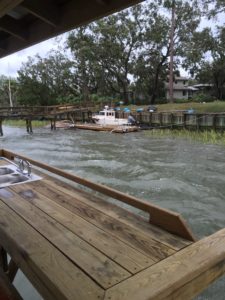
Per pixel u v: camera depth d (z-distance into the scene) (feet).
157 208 8.45
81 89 124.47
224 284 11.22
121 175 28.32
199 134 54.19
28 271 6.83
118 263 6.56
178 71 108.37
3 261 10.09
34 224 8.68
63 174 12.12
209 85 116.67
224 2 62.64
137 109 81.76
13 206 10.15
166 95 123.44
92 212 9.59
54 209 9.86
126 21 92.79
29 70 126.62
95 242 7.57
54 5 9.79
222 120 53.67
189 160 35.04
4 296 6.91
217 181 25.94
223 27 77.97
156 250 7.09
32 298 9.79
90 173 29.14
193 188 24.02
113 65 101.71
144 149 43.93
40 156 38.91
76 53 101.60
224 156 36.91
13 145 50.55
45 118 98.48
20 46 12.43
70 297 5.40
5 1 7.66
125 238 7.77
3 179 13.35
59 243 7.52
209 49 88.43
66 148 46.21
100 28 91.86
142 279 5.84
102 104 94.48
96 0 8.27
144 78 106.11
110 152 41.78
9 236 7.91
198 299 10.47
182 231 7.75
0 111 80.23
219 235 7.35
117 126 70.44
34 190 11.90
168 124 65.00
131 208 17.06
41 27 10.99
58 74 124.77
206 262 6.21
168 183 25.38
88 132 69.77
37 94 127.03
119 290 5.54
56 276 6.07
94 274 6.14
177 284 5.67
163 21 93.09
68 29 9.90
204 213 18.93
